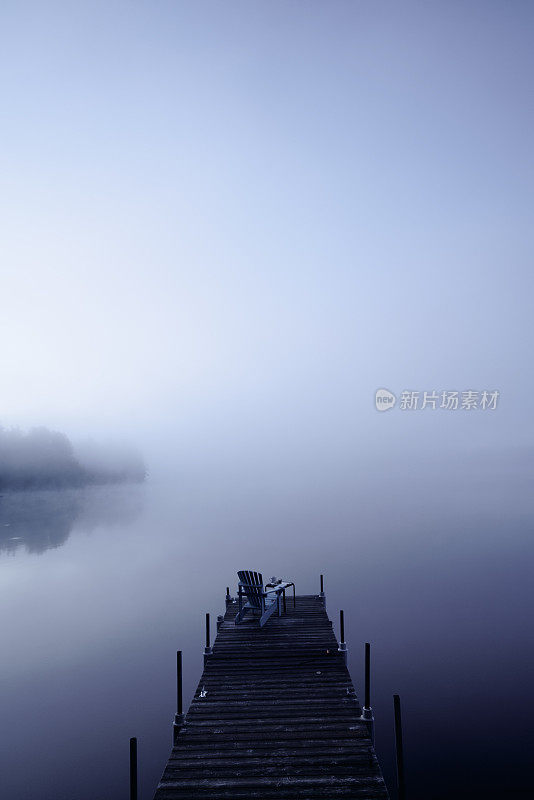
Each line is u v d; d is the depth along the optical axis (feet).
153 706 34.76
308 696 23.56
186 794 16.06
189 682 38.60
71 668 41.57
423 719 30.27
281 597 39.50
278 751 18.52
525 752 26.40
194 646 46.78
